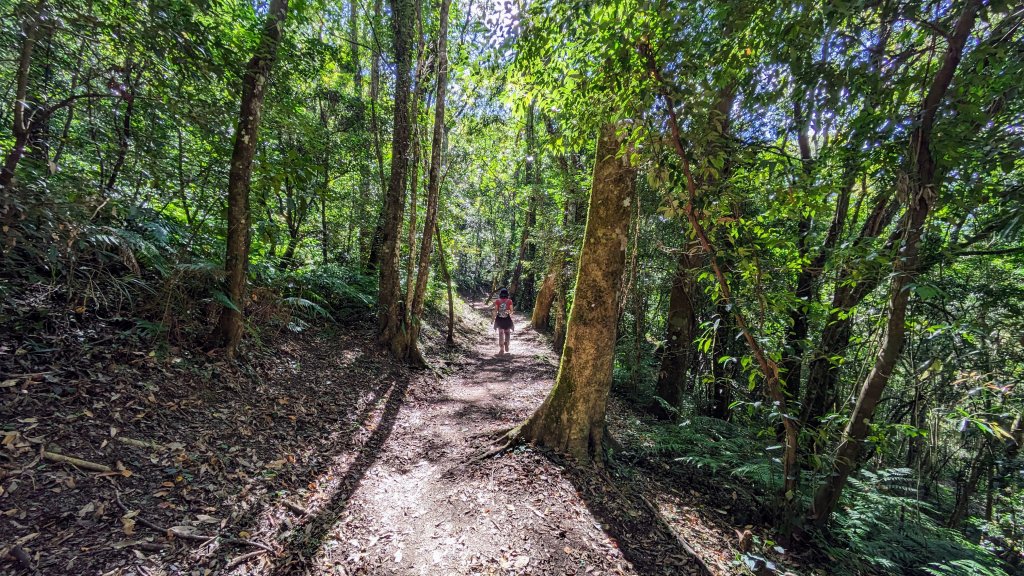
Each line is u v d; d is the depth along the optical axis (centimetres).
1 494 217
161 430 318
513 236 2456
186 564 227
